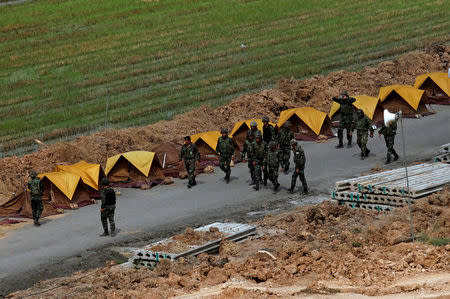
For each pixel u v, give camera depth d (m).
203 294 43.78
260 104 106.31
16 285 51.94
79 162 80.25
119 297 44.22
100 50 163.62
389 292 41.47
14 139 104.44
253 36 172.25
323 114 96.38
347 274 45.66
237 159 88.00
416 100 103.75
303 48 159.25
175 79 139.50
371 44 159.00
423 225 54.78
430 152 85.44
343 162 83.88
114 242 60.94
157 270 49.66
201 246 53.31
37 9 199.25
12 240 62.97
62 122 113.25
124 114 114.12
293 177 72.62
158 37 173.25
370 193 62.25
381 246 51.12
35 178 66.88
